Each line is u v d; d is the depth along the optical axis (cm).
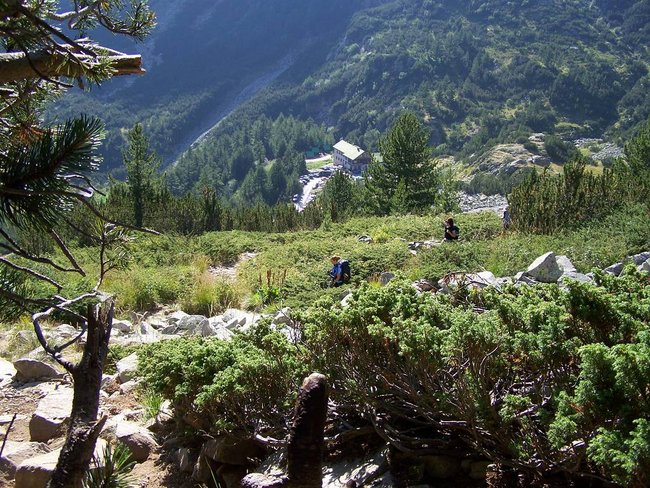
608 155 13338
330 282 1461
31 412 672
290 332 602
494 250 1454
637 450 256
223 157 16988
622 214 1619
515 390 394
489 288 449
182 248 2059
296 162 15938
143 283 1470
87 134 263
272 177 14350
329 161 17762
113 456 272
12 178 257
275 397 462
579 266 1240
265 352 483
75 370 250
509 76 18612
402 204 3544
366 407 426
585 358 301
